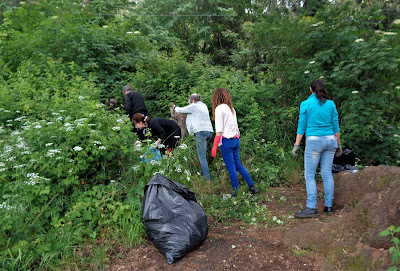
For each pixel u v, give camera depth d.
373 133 6.08
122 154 3.54
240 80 7.04
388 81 5.75
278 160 5.57
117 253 2.66
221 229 3.17
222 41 17.78
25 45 7.93
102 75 8.05
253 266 2.44
